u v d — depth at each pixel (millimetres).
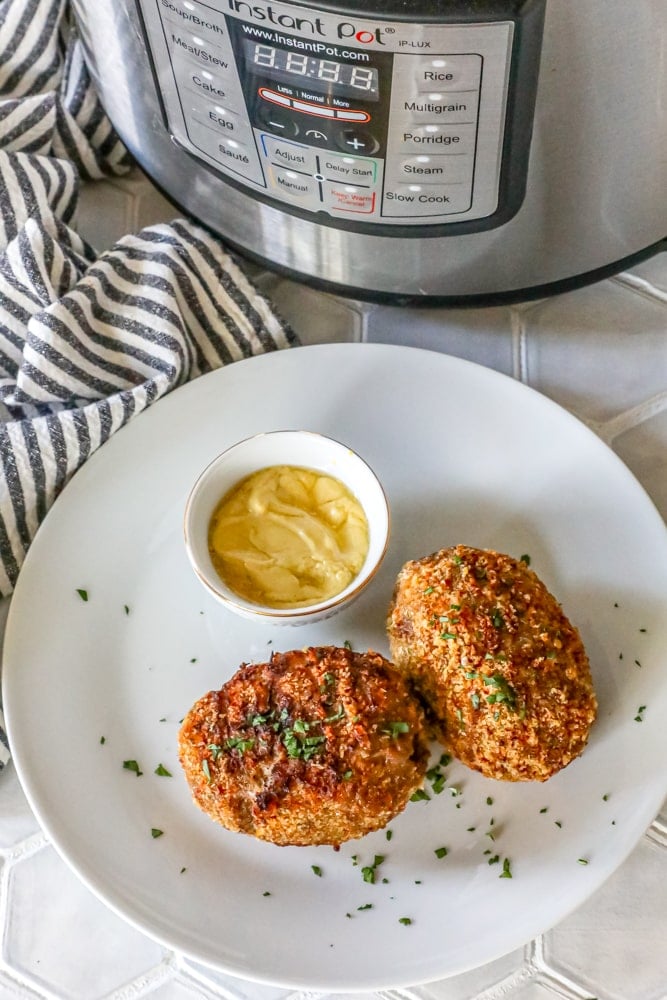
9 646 466
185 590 489
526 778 425
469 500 506
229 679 472
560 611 441
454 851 438
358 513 480
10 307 526
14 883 455
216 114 458
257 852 439
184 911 426
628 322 566
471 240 481
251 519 477
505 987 438
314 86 420
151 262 533
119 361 521
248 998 438
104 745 458
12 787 471
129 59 474
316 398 524
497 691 411
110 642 478
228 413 521
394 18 386
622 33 396
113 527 496
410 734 414
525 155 441
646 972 438
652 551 483
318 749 404
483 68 401
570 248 494
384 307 572
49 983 440
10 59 588
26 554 494
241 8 403
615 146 442
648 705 454
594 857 429
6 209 545
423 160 439
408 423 521
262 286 578
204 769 410
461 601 424
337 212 476
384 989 411
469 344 562
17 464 492
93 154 594
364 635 481
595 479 500
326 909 428
